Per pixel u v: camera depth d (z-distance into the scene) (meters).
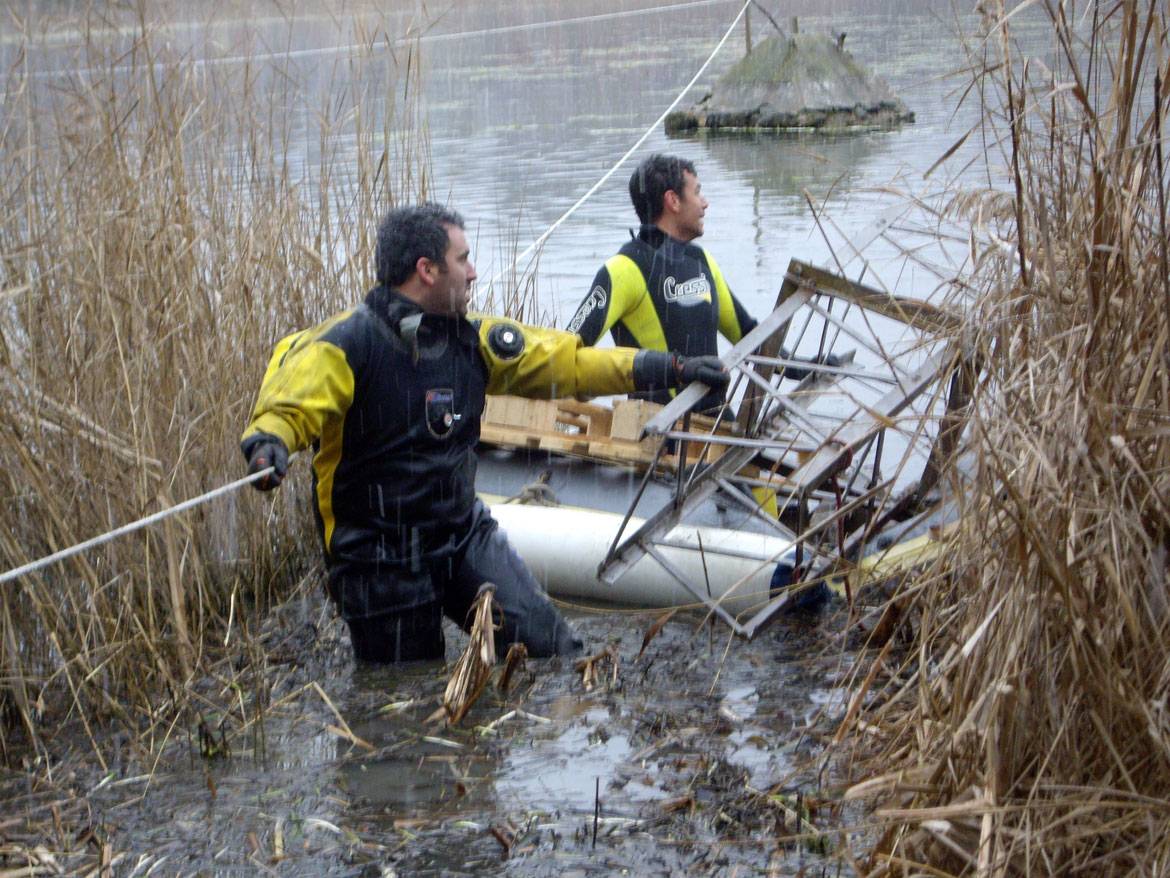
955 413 3.19
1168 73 2.64
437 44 23.67
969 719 2.62
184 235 5.04
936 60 18.23
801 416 4.42
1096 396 2.60
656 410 5.74
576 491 5.61
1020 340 2.91
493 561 4.44
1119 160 2.68
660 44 23.27
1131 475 2.59
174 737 3.96
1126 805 2.42
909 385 4.17
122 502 4.37
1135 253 2.71
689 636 4.55
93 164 4.84
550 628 4.41
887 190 3.64
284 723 4.02
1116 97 2.67
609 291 5.71
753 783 3.46
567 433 6.02
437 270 4.13
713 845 3.17
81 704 4.06
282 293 5.50
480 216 10.76
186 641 4.28
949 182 3.58
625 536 4.87
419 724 3.96
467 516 4.45
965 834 2.60
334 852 3.25
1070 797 2.53
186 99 5.39
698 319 5.89
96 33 5.08
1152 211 2.72
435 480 4.30
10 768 3.82
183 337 4.94
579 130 15.65
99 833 3.39
